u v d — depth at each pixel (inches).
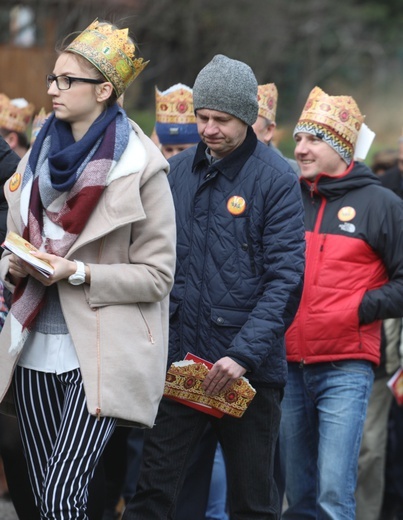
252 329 376.8
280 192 385.1
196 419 395.9
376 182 465.1
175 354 395.9
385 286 453.1
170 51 1908.2
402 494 560.7
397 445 559.5
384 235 453.1
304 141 462.9
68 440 331.9
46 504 326.3
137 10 1706.4
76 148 332.5
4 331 346.3
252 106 386.9
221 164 390.0
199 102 387.2
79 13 1519.4
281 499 479.8
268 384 393.1
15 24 1648.6
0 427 390.0
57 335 342.0
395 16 2576.3
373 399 546.0
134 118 1708.9
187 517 450.0
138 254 343.9
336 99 462.0
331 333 449.1
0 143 423.5
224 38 1995.6
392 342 542.3
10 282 352.5
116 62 340.8
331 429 445.4
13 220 350.6
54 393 346.9
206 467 451.5
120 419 347.9
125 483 523.5
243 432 394.6
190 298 393.1
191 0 1886.1
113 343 334.6
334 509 440.8
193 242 394.6
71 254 336.5
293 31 2199.8
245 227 387.9
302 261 384.8
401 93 2527.1
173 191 402.9
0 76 1582.2
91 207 332.8
